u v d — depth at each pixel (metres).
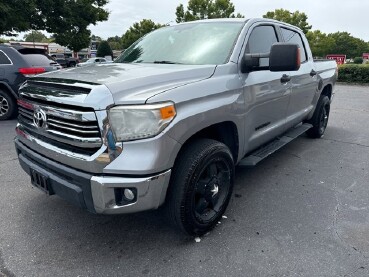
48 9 17.55
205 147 2.57
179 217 2.51
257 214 3.17
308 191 3.69
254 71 3.29
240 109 3.00
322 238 2.77
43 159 2.56
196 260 2.50
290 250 2.61
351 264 2.44
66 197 2.45
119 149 2.18
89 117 2.19
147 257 2.54
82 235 2.84
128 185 2.19
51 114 2.44
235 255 2.55
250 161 3.38
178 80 2.58
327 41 58.41
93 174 2.24
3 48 7.21
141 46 3.84
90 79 2.41
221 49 3.19
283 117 4.11
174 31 3.80
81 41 20.38
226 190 2.94
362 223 3.00
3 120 7.41
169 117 2.25
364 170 4.36
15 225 2.98
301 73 4.41
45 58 8.01
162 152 2.23
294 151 5.16
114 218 3.10
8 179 3.99
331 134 6.34
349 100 11.66
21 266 2.43
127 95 2.23
